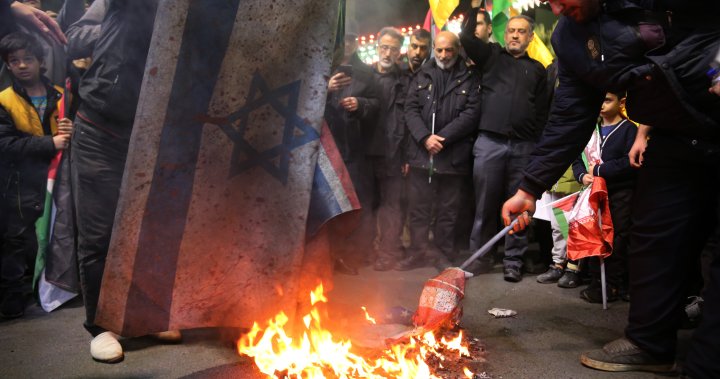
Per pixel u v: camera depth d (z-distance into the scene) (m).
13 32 3.59
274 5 2.33
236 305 2.40
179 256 2.36
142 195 2.31
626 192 3.60
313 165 2.35
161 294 2.36
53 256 3.48
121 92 2.71
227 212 2.38
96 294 2.77
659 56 2.04
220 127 2.34
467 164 4.47
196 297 2.38
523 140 4.33
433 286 2.51
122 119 2.75
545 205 4.23
